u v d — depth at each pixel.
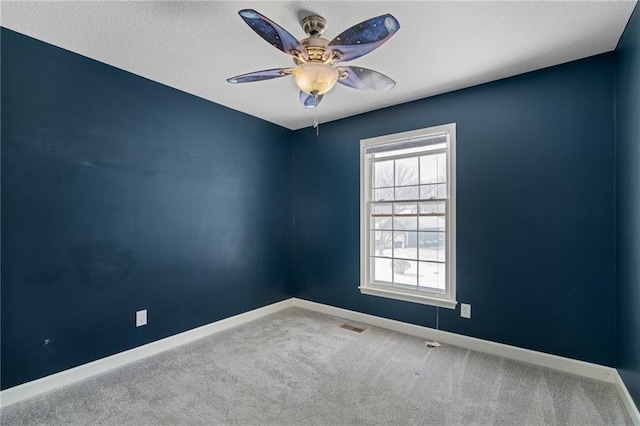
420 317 2.99
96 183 2.34
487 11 1.72
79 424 1.73
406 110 3.10
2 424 1.72
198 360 2.49
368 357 2.53
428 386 2.10
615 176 2.12
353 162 3.51
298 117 3.60
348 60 1.72
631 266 1.81
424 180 3.02
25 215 2.01
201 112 3.04
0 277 1.92
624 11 1.71
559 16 1.76
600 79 2.19
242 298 3.42
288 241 4.02
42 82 2.07
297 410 1.85
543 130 2.41
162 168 2.74
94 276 2.32
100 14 1.76
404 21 1.81
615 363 2.12
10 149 1.95
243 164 3.46
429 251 2.98
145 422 1.75
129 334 2.50
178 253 2.85
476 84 2.68
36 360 2.04
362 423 1.74
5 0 1.63
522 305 2.48
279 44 1.57
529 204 2.46
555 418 1.76
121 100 2.47
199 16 1.78
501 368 2.34
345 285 3.56
